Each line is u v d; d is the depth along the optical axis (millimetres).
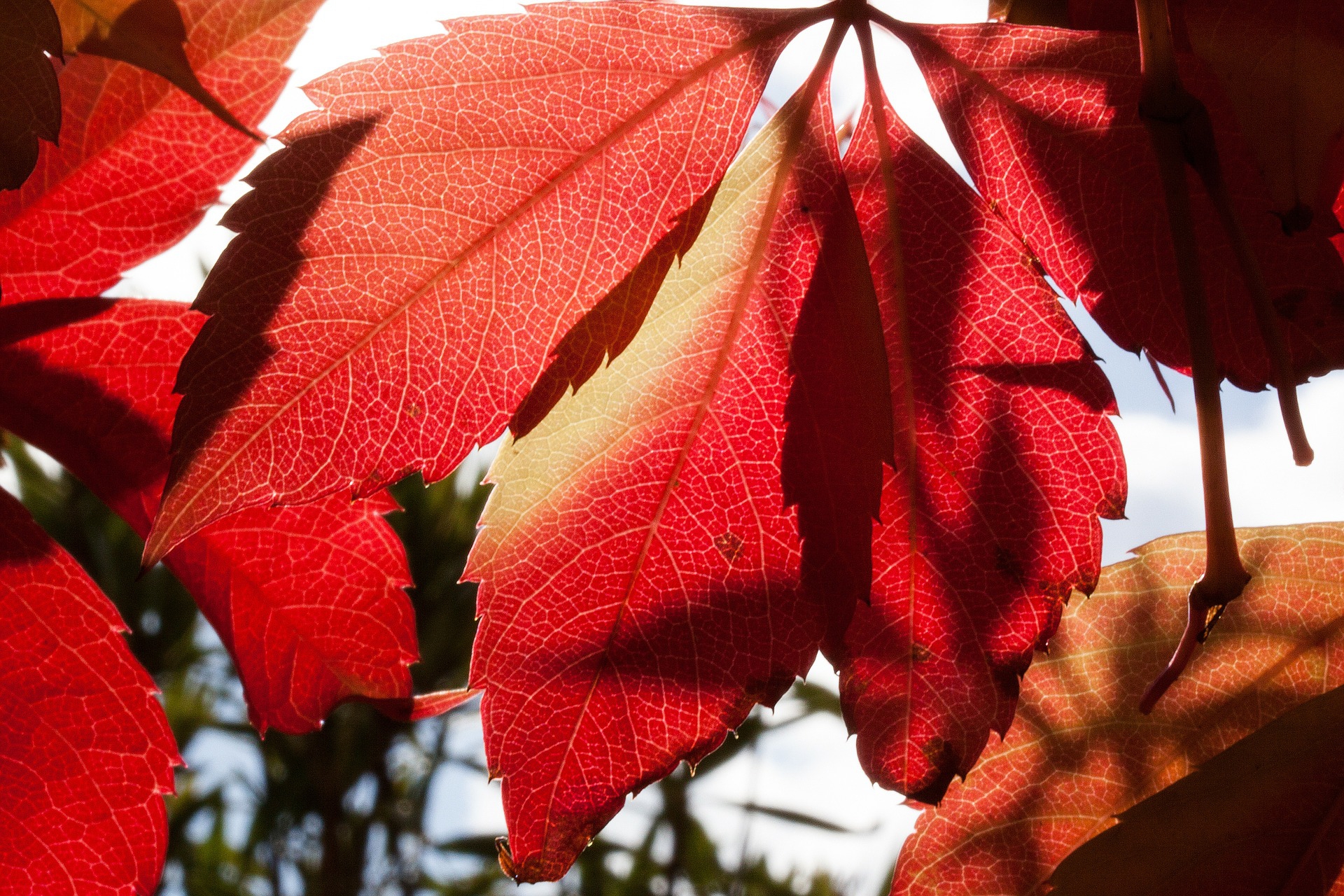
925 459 336
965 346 333
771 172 327
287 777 1264
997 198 329
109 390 358
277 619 364
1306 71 307
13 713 356
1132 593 350
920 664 336
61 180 343
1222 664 345
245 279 310
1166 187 310
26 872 355
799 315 329
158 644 1208
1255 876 313
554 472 331
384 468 314
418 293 314
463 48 315
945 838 348
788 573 330
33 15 310
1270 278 323
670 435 331
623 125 318
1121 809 345
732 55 319
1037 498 334
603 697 329
